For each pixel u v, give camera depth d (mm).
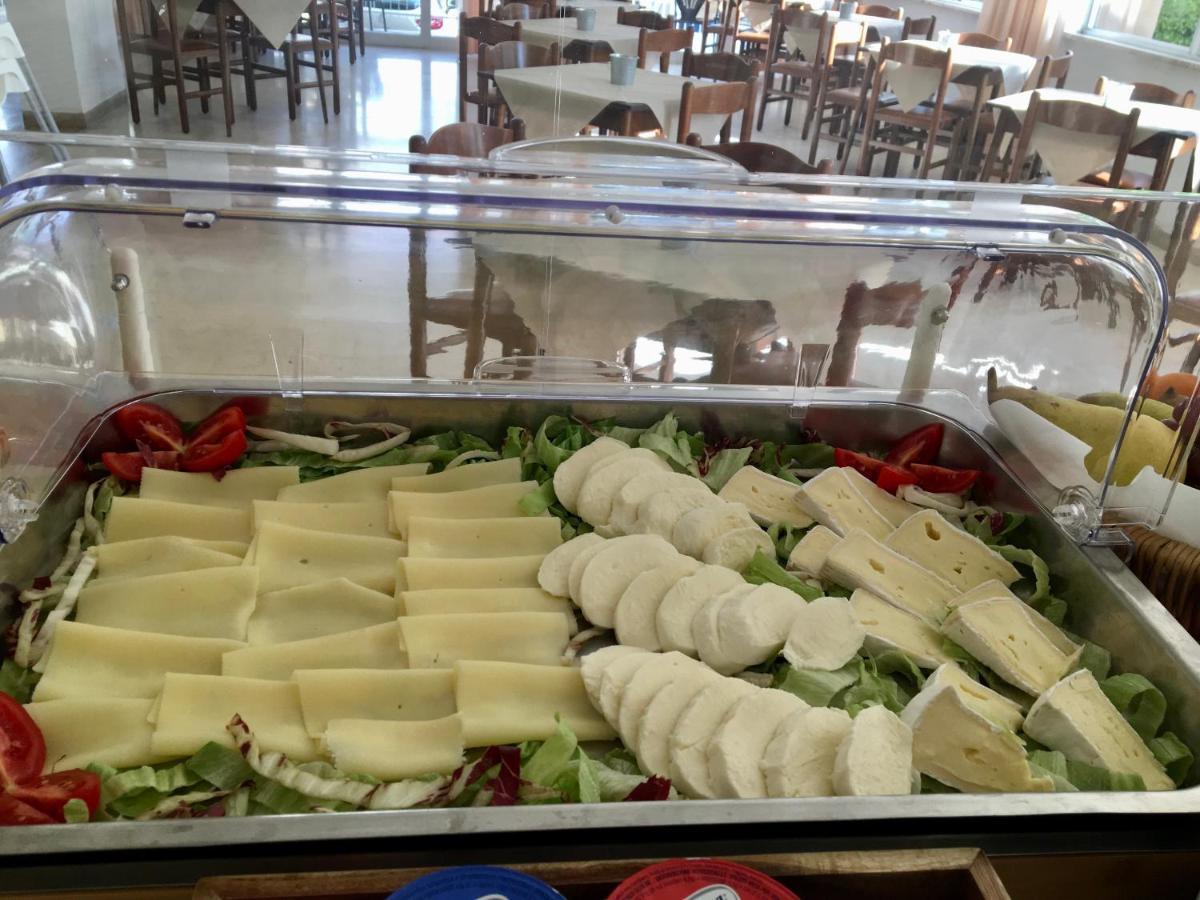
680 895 854
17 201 1321
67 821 1053
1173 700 1351
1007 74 5453
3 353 1421
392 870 895
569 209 1476
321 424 1808
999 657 1406
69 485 1585
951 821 1017
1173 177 4875
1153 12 6664
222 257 2256
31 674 1306
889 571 1569
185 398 1741
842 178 1690
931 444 1922
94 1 5391
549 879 911
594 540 1566
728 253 1862
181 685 1228
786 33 6844
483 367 2000
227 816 1026
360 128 5953
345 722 1213
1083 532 1613
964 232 1564
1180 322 1785
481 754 1234
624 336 2094
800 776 1131
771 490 1765
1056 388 1733
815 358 2066
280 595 1434
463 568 1500
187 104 6023
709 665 1370
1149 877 1068
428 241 1881
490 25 4730
